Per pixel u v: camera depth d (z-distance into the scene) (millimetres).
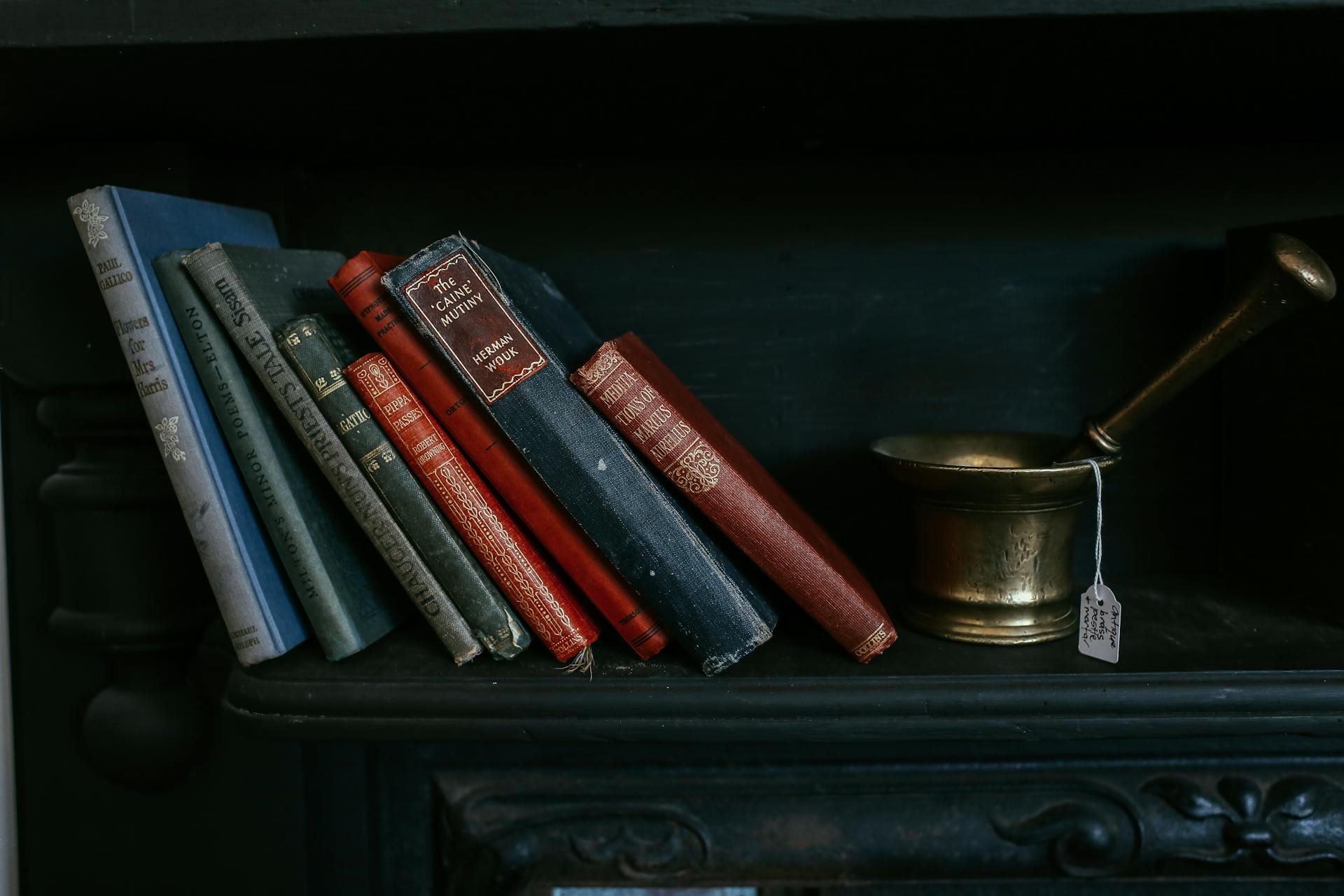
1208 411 764
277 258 602
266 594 560
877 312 764
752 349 769
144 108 583
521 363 527
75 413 679
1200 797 726
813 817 750
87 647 698
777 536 546
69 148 664
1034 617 607
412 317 522
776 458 776
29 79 524
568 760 766
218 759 750
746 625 547
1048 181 751
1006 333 763
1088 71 545
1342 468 601
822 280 764
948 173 753
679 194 762
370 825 777
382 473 549
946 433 698
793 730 548
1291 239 498
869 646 567
